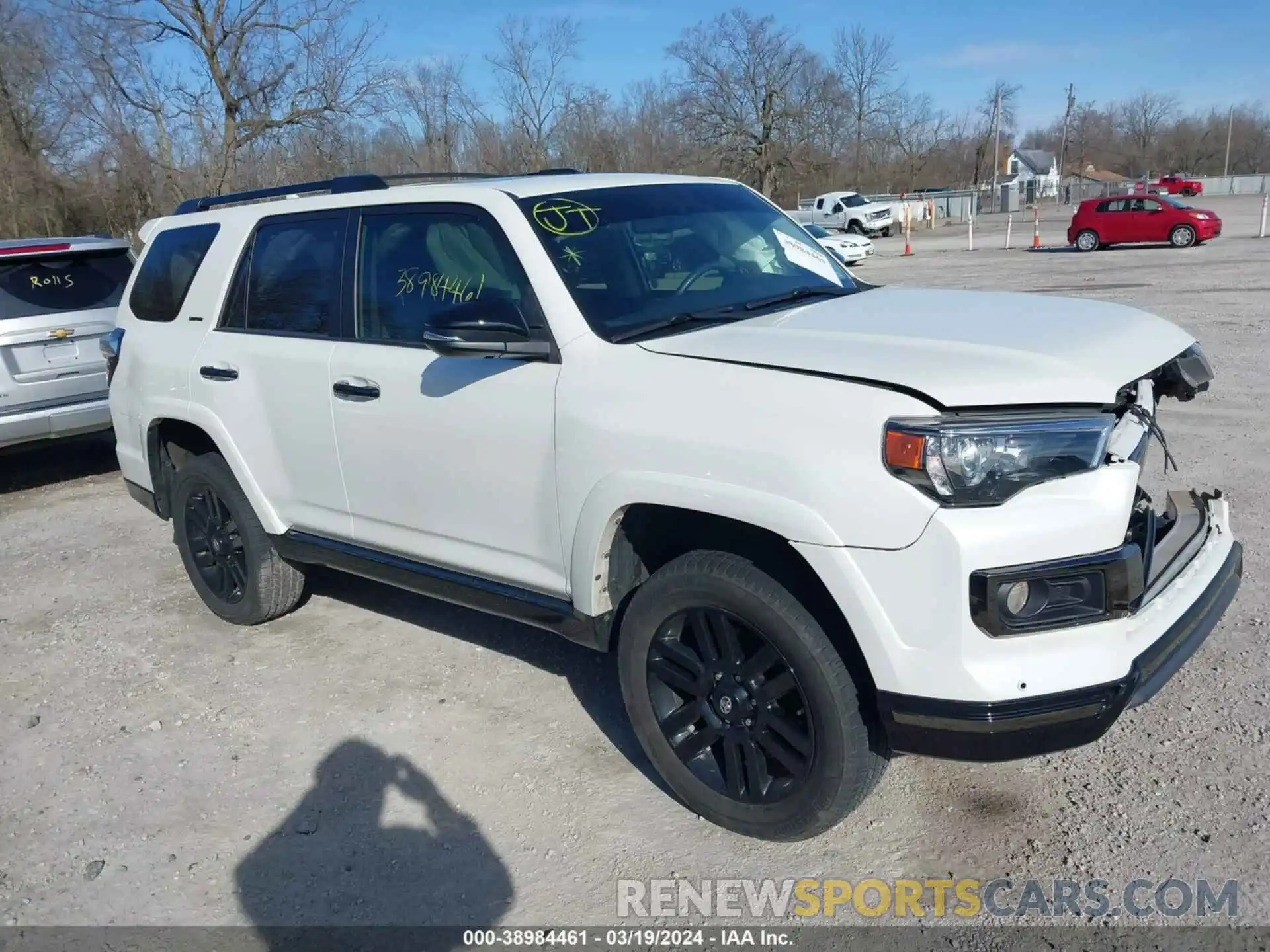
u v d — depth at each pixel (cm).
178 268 499
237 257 461
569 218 361
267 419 438
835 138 6172
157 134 2916
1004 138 8025
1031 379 262
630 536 325
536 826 334
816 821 296
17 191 3031
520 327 338
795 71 5400
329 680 445
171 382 484
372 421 389
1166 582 291
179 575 594
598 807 342
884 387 266
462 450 358
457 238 370
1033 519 251
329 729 404
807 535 267
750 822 311
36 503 781
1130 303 1418
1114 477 260
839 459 264
